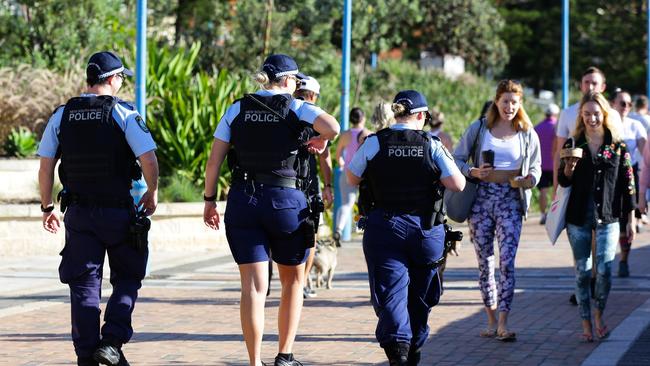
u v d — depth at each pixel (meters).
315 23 54.84
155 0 53.72
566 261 29.39
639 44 95.44
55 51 44.81
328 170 21.56
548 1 99.62
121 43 46.81
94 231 13.75
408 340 13.61
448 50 76.31
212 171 14.27
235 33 53.53
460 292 23.27
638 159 26.44
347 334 18.20
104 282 24.89
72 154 13.75
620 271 25.80
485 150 17.33
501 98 17.39
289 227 13.95
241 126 13.98
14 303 21.55
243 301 13.86
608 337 17.73
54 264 28.50
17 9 46.62
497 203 17.47
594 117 17.22
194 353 16.52
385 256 14.01
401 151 14.00
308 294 22.64
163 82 39.72
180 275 26.67
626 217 17.59
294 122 13.95
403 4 60.16
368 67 68.12
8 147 34.91
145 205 14.02
